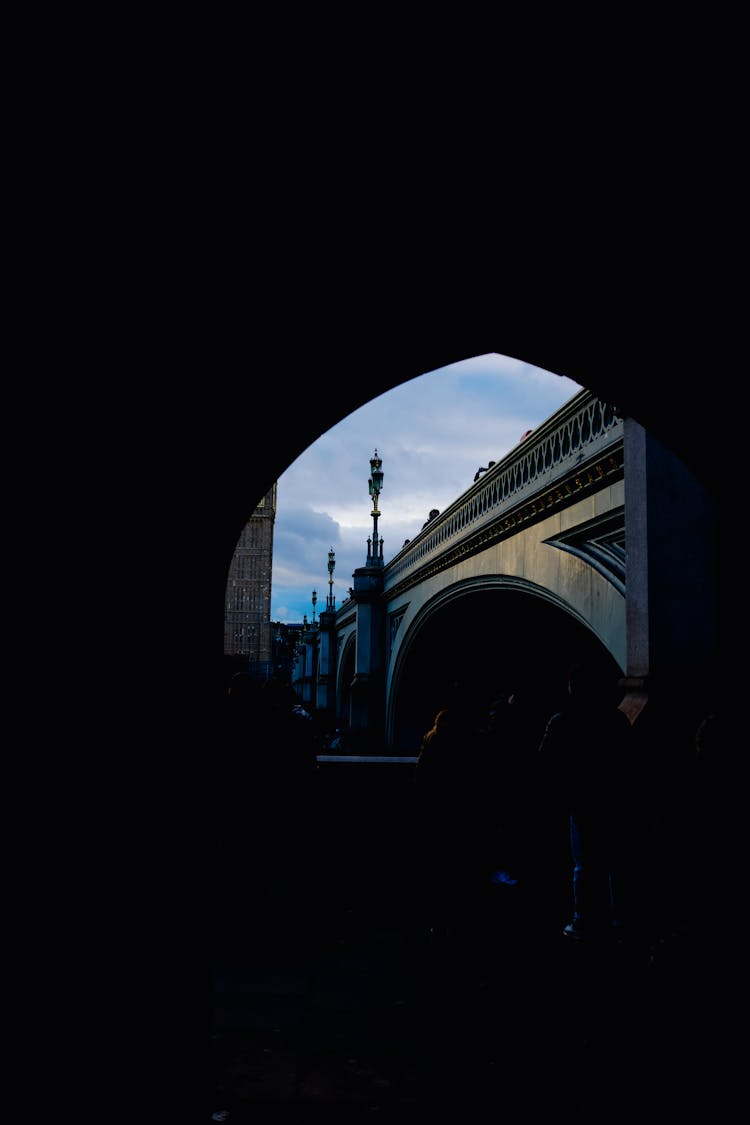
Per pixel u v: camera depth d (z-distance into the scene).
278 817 5.84
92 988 2.72
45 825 2.51
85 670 2.74
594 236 3.68
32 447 2.40
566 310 4.04
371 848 7.73
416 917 6.37
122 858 2.96
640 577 6.59
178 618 3.57
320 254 3.58
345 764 7.96
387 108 3.03
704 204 3.47
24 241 2.37
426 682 26.53
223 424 3.89
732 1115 3.09
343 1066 3.66
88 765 2.76
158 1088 3.06
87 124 2.53
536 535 12.28
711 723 4.46
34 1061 2.42
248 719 6.02
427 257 3.72
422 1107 3.27
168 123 2.74
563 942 5.51
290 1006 4.43
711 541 6.53
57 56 2.34
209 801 3.79
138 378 3.12
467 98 3.04
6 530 2.26
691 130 3.20
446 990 4.66
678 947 4.43
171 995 3.23
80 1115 2.62
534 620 19.44
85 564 2.74
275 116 2.94
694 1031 3.84
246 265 3.47
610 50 2.90
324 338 3.94
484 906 6.52
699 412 4.35
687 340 4.07
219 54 2.63
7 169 2.31
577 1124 3.10
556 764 5.41
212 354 3.62
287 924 5.75
